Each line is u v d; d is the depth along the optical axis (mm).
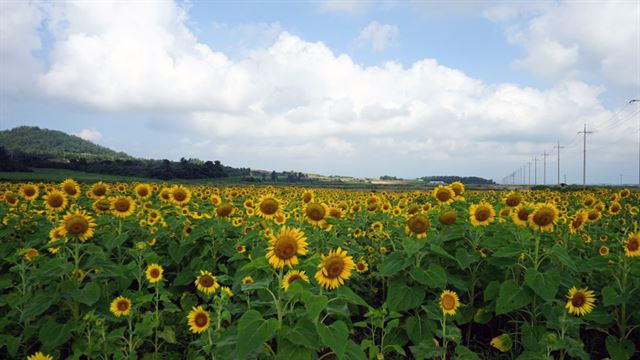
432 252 6734
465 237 7301
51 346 5438
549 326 5586
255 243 8031
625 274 6273
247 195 18422
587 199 14164
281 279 4309
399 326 6492
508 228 7359
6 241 9344
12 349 5676
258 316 3932
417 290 6121
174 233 9102
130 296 6316
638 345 6617
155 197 15812
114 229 8719
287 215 9547
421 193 22156
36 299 5543
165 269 8641
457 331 5266
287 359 3795
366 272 8836
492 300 6527
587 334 6996
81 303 5887
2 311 7023
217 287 6117
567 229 8383
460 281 6578
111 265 6238
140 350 6324
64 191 9719
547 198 17594
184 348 6613
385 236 9477
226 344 4051
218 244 8398
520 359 5328
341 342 3768
